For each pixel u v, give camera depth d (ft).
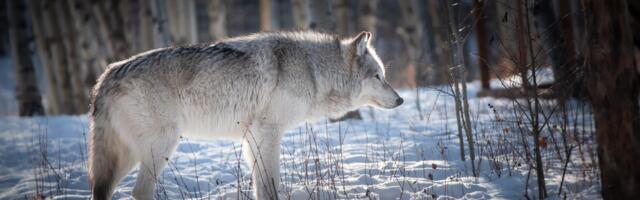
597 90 28.35
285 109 36.29
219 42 36.91
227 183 41.81
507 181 37.78
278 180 36.14
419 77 80.64
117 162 34.68
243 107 35.99
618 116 27.84
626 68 27.35
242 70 35.47
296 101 36.73
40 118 77.66
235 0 219.20
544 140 39.52
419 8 124.16
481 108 65.26
